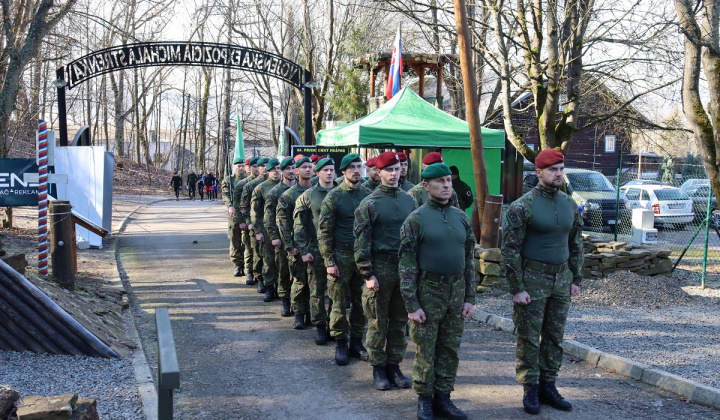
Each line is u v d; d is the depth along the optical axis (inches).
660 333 281.1
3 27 533.6
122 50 592.4
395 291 223.3
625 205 724.7
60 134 597.6
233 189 461.1
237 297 378.3
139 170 2034.9
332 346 278.2
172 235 688.4
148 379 216.8
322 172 277.6
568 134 499.2
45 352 235.8
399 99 492.1
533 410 198.8
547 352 203.8
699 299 357.7
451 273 191.5
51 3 502.3
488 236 382.6
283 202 300.8
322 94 904.9
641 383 227.5
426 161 266.4
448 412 194.9
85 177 547.8
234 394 217.8
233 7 1080.2
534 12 478.3
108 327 277.0
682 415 198.5
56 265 323.9
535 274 198.7
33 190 402.0
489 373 239.5
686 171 967.6
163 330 130.9
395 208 221.9
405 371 242.7
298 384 228.2
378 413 201.2
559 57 478.0
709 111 374.9
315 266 277.4
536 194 200.4
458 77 808.3
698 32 370.9
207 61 601.0
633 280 363.6
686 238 673.6
